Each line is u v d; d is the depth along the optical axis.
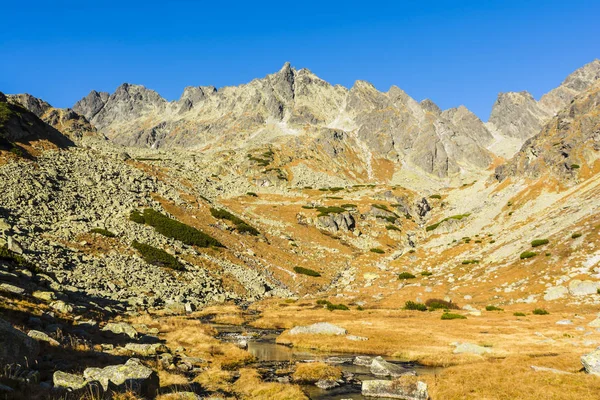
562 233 75.25
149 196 94.75
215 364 27.78
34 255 48.66
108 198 83.50
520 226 98.00
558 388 20.75
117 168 103.44
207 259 77.44
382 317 54.47
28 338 17.55
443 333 41.38
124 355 24.67
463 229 118.75
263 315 55.19
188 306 53.53
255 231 105.19
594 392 19.91
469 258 86.44
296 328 41.91
